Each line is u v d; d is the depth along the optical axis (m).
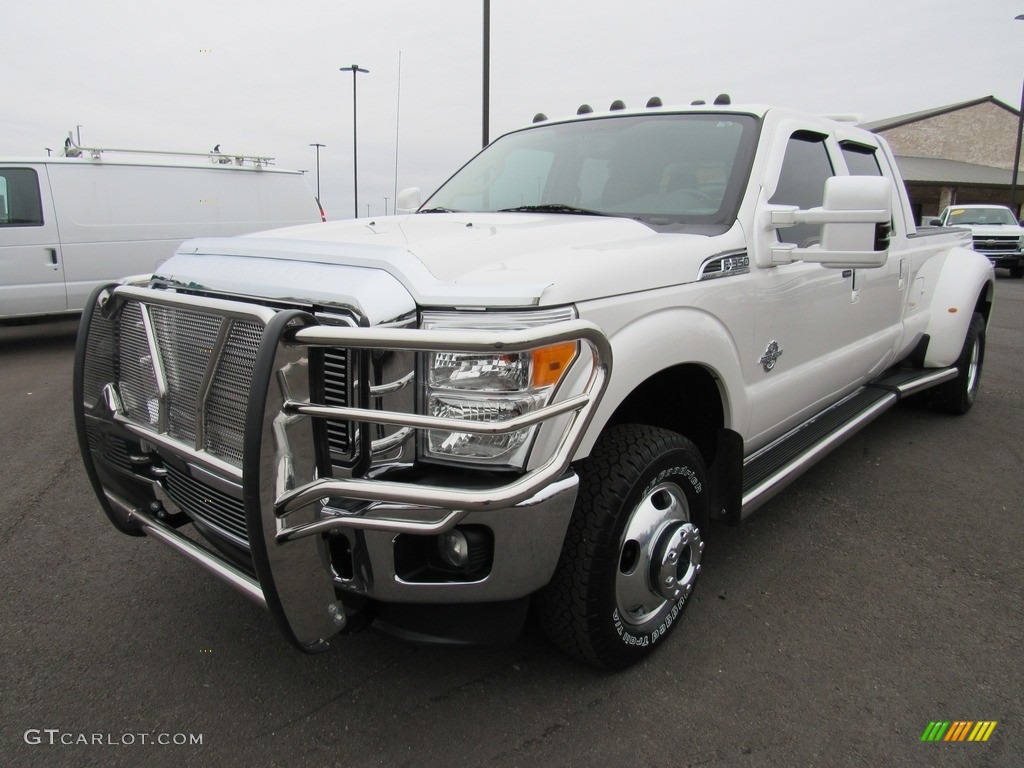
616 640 2.45
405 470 2.05
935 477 4.50
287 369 1.88
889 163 4.53
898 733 2.30
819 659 2.68
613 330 2.23
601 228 2.78
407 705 2.42
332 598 2.08
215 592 3.12
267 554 1.91
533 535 2.07
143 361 2.44
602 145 3.57
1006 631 2.87
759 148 3.16
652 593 2.55
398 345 1.79
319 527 1.95
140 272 9.73
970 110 44.78
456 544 2.08
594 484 2.32
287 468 1.90
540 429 1.99
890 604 3.06
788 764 2.18
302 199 11.31
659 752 2.22
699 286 2.60
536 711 2.40
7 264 8.77
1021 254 18.80
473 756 2.20
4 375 7.75
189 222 10.11
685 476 2.60
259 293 2.22
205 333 2.15
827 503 4.09
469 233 2.55
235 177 10.56
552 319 2.00
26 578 3.23
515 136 4.13
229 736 2.28
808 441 3.67
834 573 3.31
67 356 8.88
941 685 2.54
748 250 2.90
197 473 2.26
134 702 2.43
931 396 5.75
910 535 3.70
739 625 2.89
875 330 4.26
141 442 2.60
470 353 1.90
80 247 9.22
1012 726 2.33
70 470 4.68
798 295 3.25
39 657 2.66
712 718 2.37
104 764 2.15
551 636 2.45
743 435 2.99
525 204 3.53
